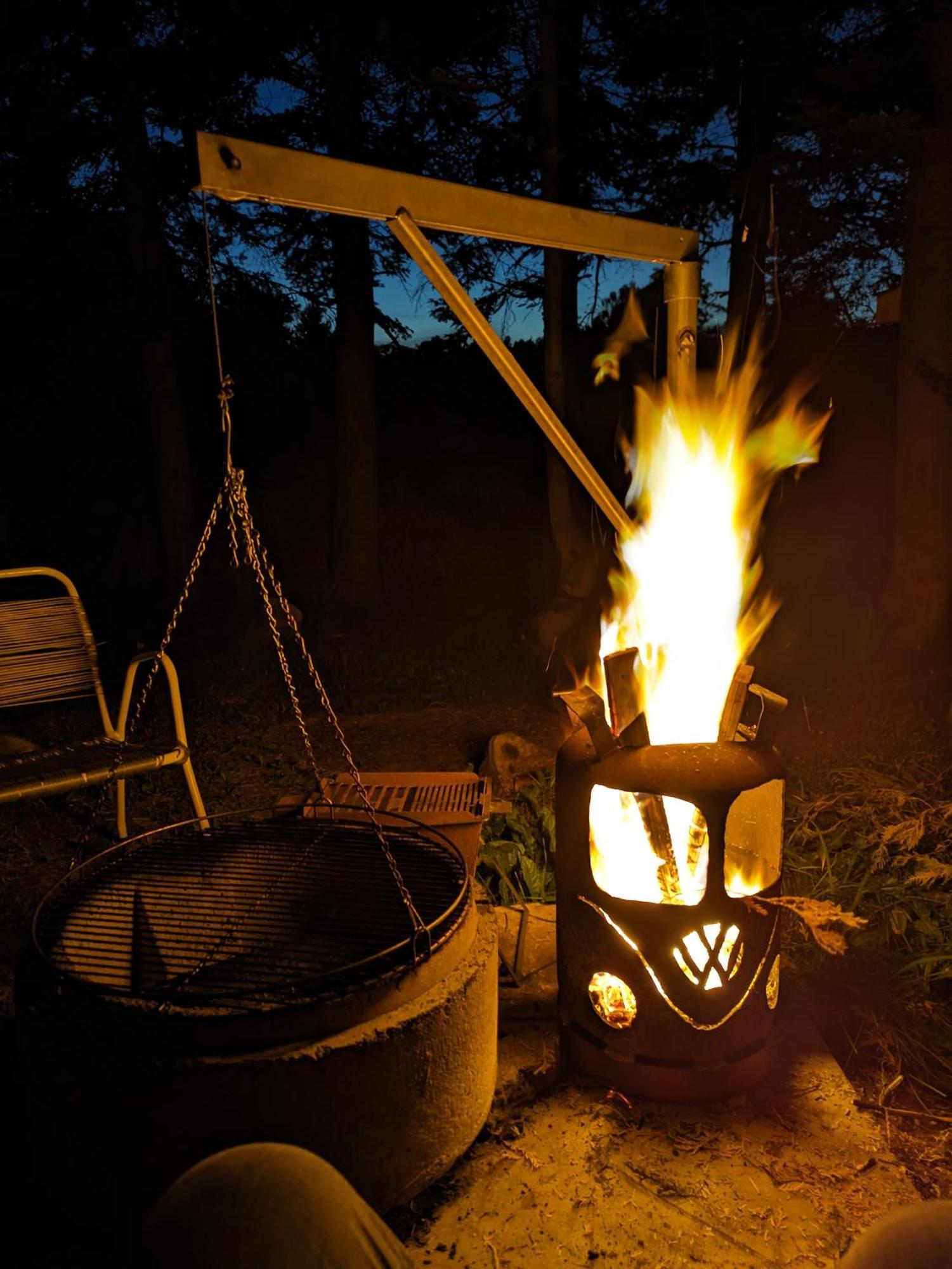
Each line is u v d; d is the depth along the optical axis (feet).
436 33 25.82
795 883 12.13
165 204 30.68
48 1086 6.28
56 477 33.83
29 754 11.33
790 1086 8.18
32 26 23.62
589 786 7.54
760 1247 6.58
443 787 11.52
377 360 42.16
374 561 30.19
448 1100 6.88
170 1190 4.89
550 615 25.03
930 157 19.66
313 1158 5.09
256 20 25.09
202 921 7.91
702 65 24.40
